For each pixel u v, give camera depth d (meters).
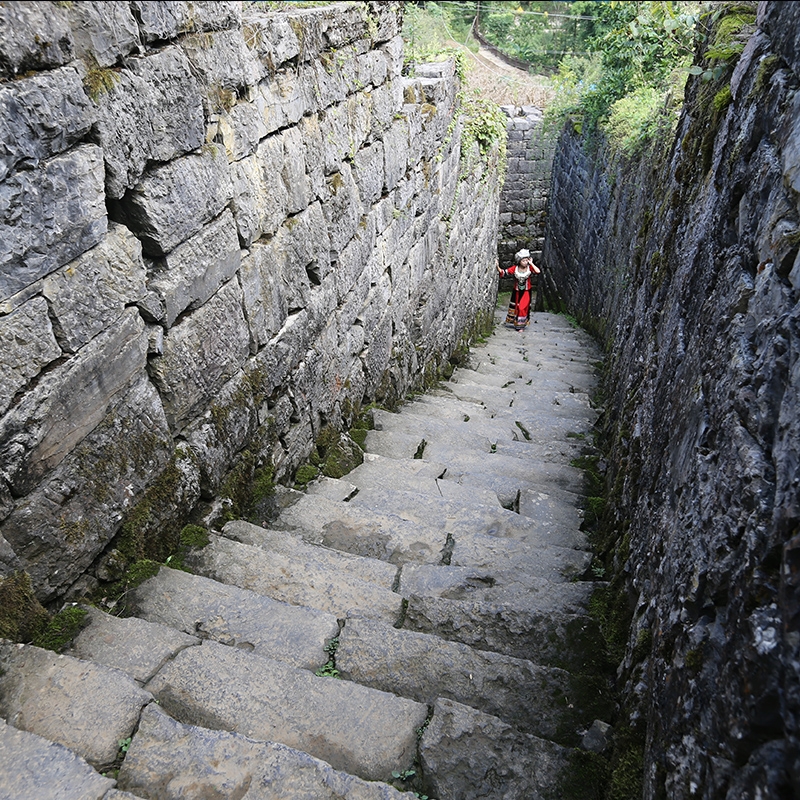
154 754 2.15
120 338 2.81
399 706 2.50
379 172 5.83
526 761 2.36
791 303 1.62
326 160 4.65
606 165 11.52
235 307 3.66
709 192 2.99
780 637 1.30
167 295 3.05
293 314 4.46
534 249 17.64
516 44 18.28
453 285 9.77
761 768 1.31
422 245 7.69
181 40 3.00
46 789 1.94
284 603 3.02
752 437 1.67
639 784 2.22
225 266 3.51
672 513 2.47
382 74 5.64
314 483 4.59
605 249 11.50
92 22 2.46
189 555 3.35
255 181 3.73
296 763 2.15
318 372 4.91
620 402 5.67
